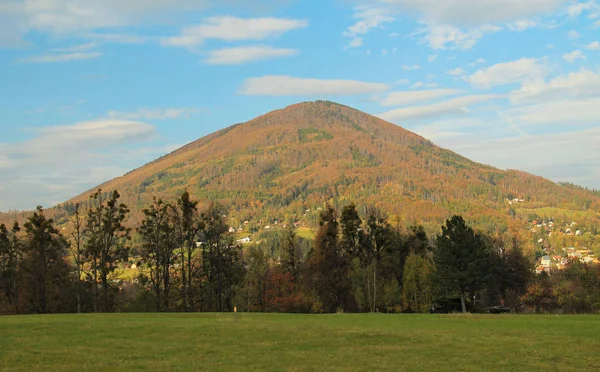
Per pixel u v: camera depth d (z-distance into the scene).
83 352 27.55
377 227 93.56
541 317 52.47
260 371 23.81
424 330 39.09
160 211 81.81
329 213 91.56
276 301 89.25
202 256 83.75
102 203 80.75
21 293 75.19
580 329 40.22
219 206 86.38
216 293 85.06
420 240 101.69
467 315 56.84
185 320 44.88
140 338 32.84
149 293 79.88
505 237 140.50
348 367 25.09
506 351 29.89
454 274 79.69
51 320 43.12
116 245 78.25
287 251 101.25
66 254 82.56
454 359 27.47
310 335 35.12
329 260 88.88
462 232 81.75
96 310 75.50
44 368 23.42
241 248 86.81
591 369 25.48
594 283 102.94
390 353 29.06
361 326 41.84
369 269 88.31
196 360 26.02
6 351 27.39
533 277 107.69
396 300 87.50
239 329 37.56
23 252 79.62
